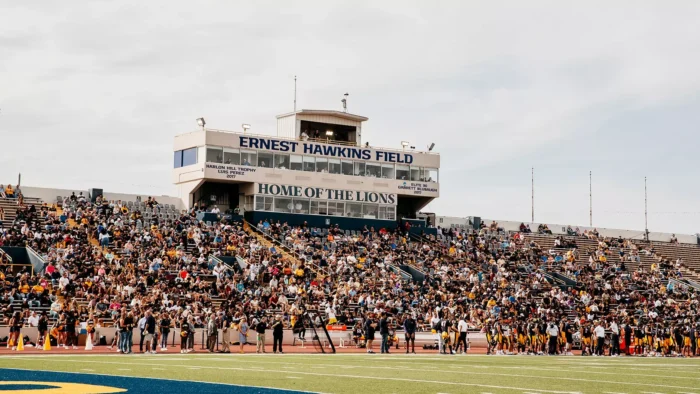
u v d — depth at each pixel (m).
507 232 84.12
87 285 48.91
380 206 79.12
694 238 99.06
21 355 33.00
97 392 16.56
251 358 33.03
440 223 83.50
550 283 71.75
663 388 20.50
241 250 62.53
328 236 70.50
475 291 63.00
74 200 64.50
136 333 43.38
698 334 48.72
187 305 46.78
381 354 40.56
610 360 38.69
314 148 76.44
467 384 20.42
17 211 58.97
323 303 54.03
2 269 50.53
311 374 23.05
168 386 18.20
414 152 81.81
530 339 45.91
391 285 61.28
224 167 72.00
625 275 76.19
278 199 74.19
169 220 65.56
